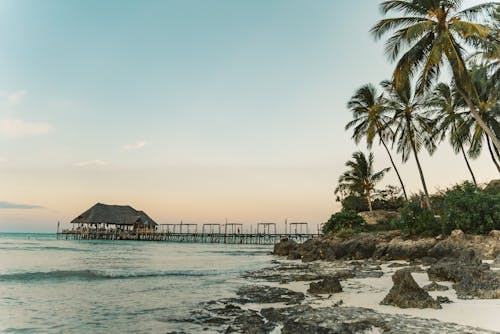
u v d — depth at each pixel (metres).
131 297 14.25
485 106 31.72
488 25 24.62
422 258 23.31
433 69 25.36
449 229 24.47
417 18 25.03
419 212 27.77
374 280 16.25
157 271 23.47
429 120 36.28
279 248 43.44
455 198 25.03
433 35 24.73
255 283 17.70
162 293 15.09
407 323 8.01
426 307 9.57
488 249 19.88
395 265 22.50
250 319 9.77
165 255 43.06
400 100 36.00
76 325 10.08
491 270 13.98
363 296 12.32
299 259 35.62
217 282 18.19
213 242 99.94
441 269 13.73
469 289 11.36
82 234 99.94
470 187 26.27
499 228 22.33
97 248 58.19
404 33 24.61
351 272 19.25
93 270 23.34
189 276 20.89
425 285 12.54
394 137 38.12
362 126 40.81
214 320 10.13
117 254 43.66
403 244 26.02
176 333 9.06
